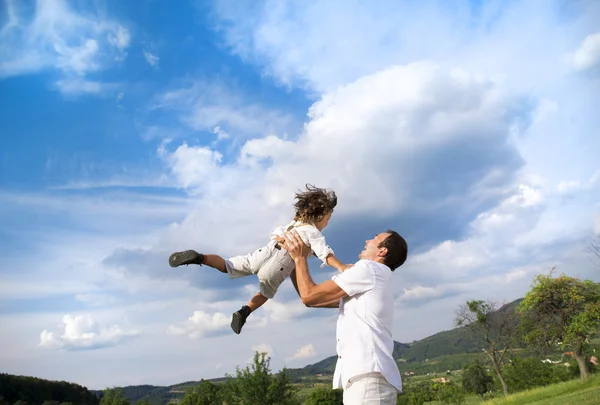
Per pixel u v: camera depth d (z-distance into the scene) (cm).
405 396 4791
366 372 313
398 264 375
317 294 338
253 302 464
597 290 3003
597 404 1698
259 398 3622
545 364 5778
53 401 7894
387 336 335
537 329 3125
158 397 13362
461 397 4172
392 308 347
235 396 3872
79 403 8525
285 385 3759
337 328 346
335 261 405
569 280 3034
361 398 310
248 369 3744
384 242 372
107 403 5503
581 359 2994
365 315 331
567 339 2967
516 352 4034
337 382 334
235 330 453
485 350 3766
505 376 5725
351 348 326
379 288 339
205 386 4119
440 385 4350
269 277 448
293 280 461
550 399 2362
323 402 5472
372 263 348
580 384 2731
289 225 457
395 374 324
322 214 451
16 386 7556
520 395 2920
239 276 467
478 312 3712
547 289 3036
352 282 335
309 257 435
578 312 2953
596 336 2972
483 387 5981
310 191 459
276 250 449
